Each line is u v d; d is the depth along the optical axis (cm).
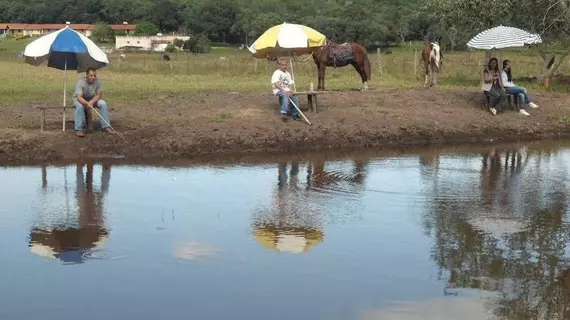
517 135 1666
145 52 5619
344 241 852
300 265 767
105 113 1376
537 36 1800
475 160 1391
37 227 895
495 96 1733
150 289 695
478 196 1084
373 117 1616
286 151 1448
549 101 1888
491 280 730
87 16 8588
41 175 1186
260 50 1612
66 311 642
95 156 1323
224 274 737
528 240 862
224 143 1416
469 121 1675
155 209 989
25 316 631
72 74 2684
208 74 2791
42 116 1376
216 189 1114
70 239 849
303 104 1709
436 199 1063
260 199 1055
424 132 1590
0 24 8531
